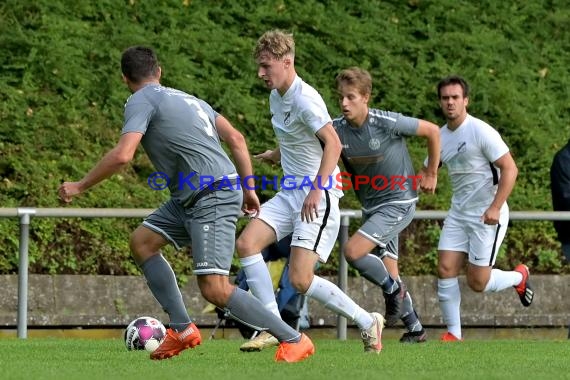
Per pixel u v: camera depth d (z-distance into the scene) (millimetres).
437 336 36531
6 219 34844
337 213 22656
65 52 41219
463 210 30406
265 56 22109
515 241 39562
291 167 23219
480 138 29484
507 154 29453
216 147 19469
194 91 41219
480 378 17828
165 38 43188
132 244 20047
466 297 36719
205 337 33688
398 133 26969
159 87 19484
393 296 27797
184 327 20203
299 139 22641
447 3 48938
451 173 30328
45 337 32312
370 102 43125
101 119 40000
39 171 37125
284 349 19891
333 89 43125
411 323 29109
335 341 29578
